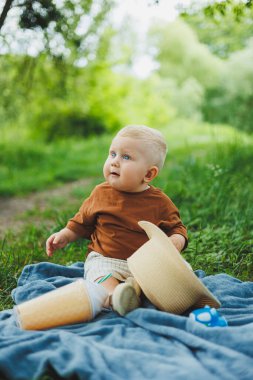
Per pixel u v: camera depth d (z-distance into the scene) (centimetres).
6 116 997
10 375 174
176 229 254
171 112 1923
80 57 743
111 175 253
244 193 471
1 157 1086
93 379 165
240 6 422
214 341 190
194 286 213
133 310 219
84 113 1580
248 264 334
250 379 164
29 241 432
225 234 390
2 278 306
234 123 1426
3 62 712
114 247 249
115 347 192
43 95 1057
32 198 716
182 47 2191
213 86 1945
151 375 168
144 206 254
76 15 546
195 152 968
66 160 1106
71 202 657
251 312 233
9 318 226
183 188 525
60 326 215
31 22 459
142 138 251
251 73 1435
